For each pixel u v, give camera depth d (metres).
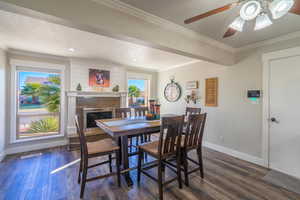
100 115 4.18
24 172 2.37
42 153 3.18
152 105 2.82
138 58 3.79
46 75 3.58
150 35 1.88
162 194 1.71
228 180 2.17
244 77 2.91
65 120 3.75
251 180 2.17
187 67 4.25
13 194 1.84
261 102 2.66
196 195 1.83
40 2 1.22
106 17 1.55
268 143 2.56
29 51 3.22
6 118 3.09
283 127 2.39
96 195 1.83
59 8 1.30
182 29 2.14
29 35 2.39
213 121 3.50
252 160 2.78
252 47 2.77
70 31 2.24
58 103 3.72
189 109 3.23
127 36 1.71
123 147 2.13
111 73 4.34
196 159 2.93
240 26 1.50
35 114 3.46
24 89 3.34
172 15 1.83
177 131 1.90
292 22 1.96
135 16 1.75
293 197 1.81
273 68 2.51
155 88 5.42
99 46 2.91
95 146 2.05
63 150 3.36
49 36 2.44
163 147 1.90
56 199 1.76
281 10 1.22
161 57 3.68
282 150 2.40
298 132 2.24
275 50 2.49
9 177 2.22
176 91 4.59
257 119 2.72
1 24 2.03
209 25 2.07
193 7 1.68
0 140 2.82
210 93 3.56
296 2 1.13
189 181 2.14
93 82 4.04
